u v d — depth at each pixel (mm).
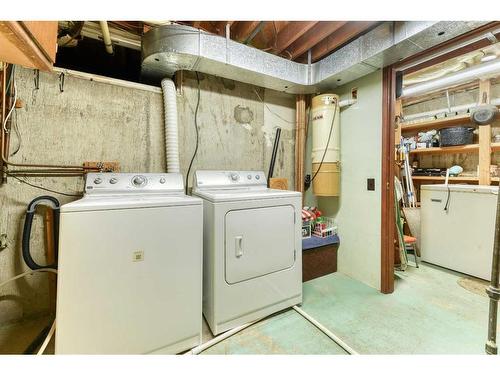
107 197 1566
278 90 2596
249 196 1662
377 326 1656
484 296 2062
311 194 2904
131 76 2635
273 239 1777
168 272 1365
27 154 1694
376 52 1806
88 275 1179
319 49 2346
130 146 2025
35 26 916
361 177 2332
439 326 1650
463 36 1607
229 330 1596
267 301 1756
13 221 1675
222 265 1555
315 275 2453
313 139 2559
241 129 2561
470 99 3359
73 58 2426
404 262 2639
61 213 1128
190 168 2289
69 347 1159
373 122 2201
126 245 1254
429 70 2709
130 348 1276
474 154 3301
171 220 1370
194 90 2301
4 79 1574
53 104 1759
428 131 3633
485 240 2350
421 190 2930
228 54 1942
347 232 2498
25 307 1727
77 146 1841
